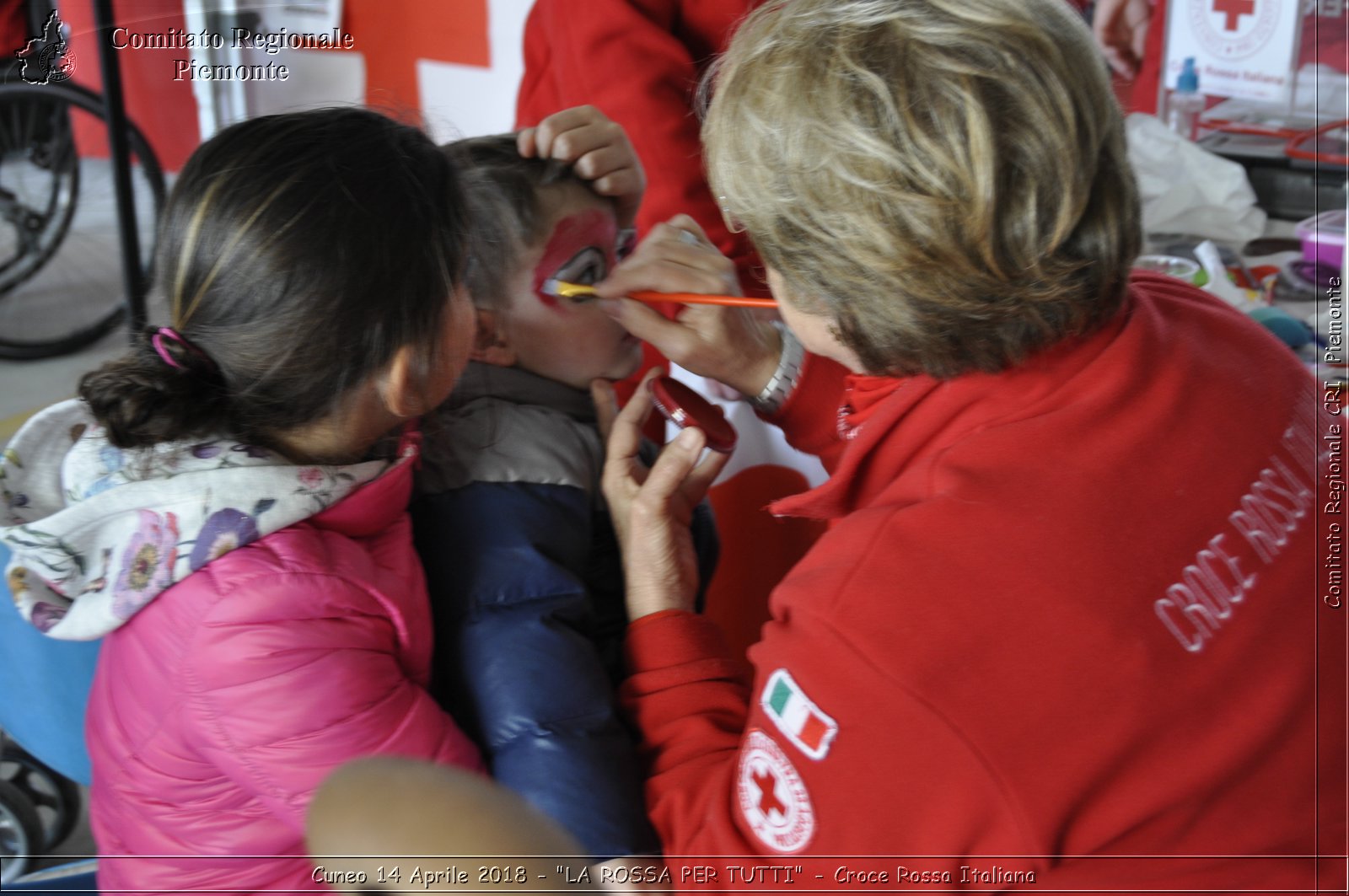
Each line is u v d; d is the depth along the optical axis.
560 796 0.81
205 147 0.80
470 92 2.15
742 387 1.01
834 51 0.63
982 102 0.60
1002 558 0.63
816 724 0.64
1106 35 2.12
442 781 0.52
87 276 2.83
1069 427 0.66
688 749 0.82
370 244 0.77
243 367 0.78
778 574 1.26
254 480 0.77
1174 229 1.96
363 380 0.80
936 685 0.61
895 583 0.63
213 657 0.76
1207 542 0.65
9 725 1.04
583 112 1.07
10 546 0.81
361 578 0.80
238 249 0.76
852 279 0.65
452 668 0.89
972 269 0.62
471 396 1.01
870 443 0.73
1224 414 0.68
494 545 0.92
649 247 1.00
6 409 2.54
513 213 1.00
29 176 2.79
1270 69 2.04
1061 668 0.61
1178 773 0.63
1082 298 0.65
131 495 0.77
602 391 1.06
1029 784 0.61
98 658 0.97
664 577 0.92
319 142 0.78
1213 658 0.63
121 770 0.83
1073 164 0.61
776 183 0.65
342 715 0.77
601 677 0.88
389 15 2.16
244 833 0.84
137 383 0.77
